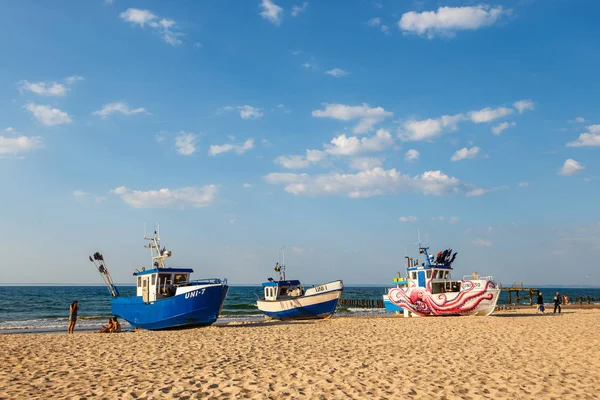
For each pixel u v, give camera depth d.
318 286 35.41
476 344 18.58
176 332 25.83
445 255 35.06
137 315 29.25
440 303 33.34
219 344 19.45
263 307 38.34
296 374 12.74
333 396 10.30
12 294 116.88
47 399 10.23
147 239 30.50
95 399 10.24
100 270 32.88
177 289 27.05
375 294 141.50
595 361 14.51
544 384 11.28
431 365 13.95
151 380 12.18
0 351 17.56
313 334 23.03
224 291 28.11
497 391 10.60
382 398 10.08
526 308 53.69
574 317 32.78
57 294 117.31
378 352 16.73
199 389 11.09
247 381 11.87
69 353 17.27
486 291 32.47
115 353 17.16
